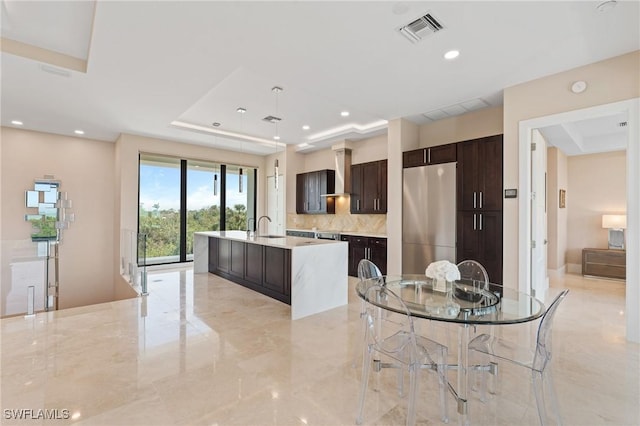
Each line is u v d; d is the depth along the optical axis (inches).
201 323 131.5
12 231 211.0
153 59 119.5
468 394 74.0
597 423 69.6
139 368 93.0
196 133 232.2
